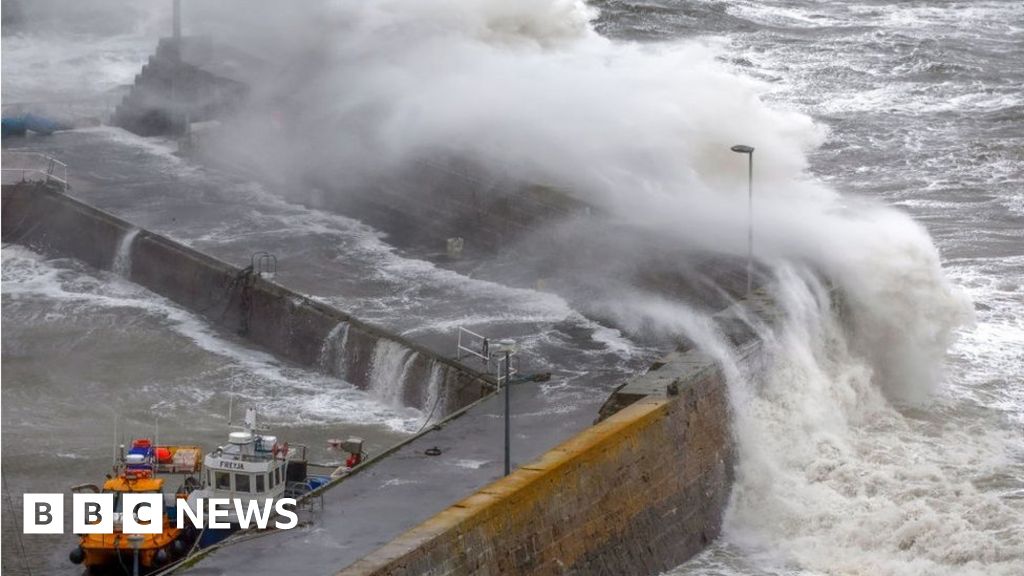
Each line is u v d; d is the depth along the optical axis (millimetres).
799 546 64500
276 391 80625
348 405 78500
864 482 68688
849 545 64688
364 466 60562
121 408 79000
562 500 57719
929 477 68938
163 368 84125
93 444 74312
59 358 85688
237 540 54094
